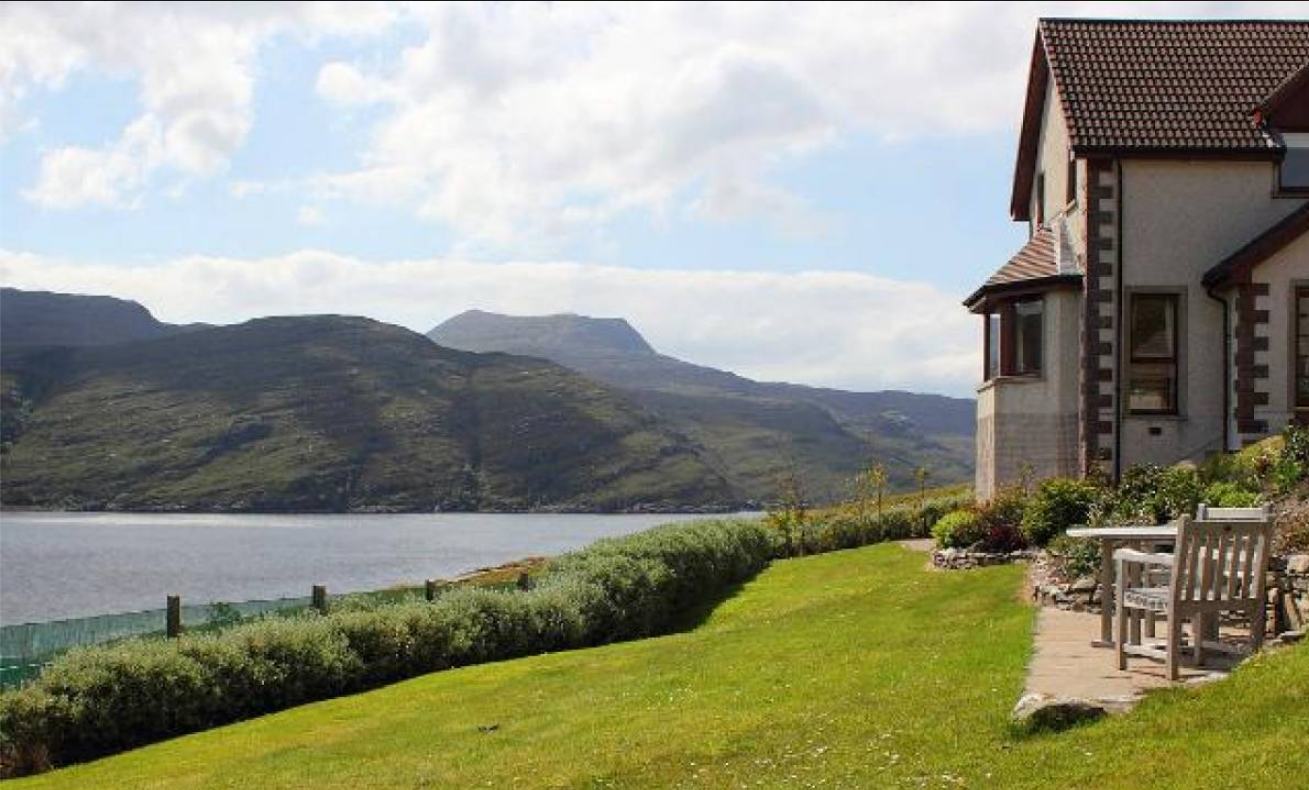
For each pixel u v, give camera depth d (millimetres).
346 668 23797
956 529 30547
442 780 13508
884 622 21391
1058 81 34062
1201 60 34781
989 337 37188
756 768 12242
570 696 18422
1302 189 32375
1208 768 10086
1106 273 32438
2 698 19828
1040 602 21438
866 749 12180
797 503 49094
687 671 18750
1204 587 13320
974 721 12492
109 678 20594
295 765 15703
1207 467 25703
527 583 31062
